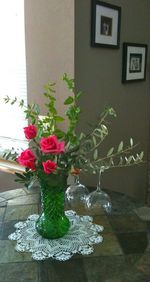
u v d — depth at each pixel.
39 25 1.86
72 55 1.76
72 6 1.69
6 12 2.23
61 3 1.73
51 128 1.14
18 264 1.06
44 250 1.12
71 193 1.51
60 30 1.78
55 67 1.85
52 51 1.84
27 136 1.07
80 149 1.12
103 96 2.05
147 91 2.55
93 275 1.00
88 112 1.93
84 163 1.12
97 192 1.49
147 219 1.37
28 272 1.02
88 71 1.88
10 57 2.30
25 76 2.24
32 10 1.87
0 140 2.52
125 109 2.31
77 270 1.03
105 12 1.89
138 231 1.27
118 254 1.11
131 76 2.27
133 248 1.15
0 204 1.52
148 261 1.07
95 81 1.95
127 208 1.48
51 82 1.89
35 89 1.99
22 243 1.17
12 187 2.34
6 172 2.34
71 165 1.09
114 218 1.37
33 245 1.16
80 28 1.76
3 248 1.15
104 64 2.00
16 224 1.31
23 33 2.19
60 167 1.07
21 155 1.07
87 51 1.84
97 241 1.18
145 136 2.65
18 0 2.15
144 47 2.34
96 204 1.45
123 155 2.30
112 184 2.29
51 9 1.78
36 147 1.09
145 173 2.74
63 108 1.86
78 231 1.25
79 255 1.10
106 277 0.99
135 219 1.37
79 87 1.82
